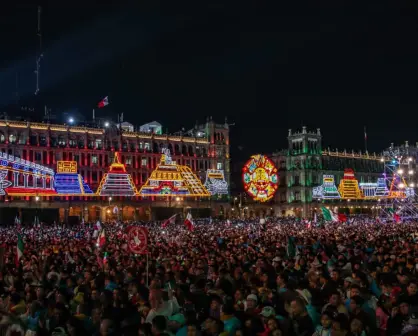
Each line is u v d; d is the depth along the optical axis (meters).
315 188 166.50
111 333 13.54
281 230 61.00
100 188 126.44
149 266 23.17
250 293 17.14
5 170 108.50
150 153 139.00
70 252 31.91
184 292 17.95
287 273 20.30
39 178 116.38
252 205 167.62
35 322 16.30
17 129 118.12
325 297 16.47
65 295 18.39
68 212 121.81
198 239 42.12
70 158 125.31
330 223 82.25
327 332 13.21
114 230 69.25
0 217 98.62
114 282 20.28
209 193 143.25
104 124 135.75
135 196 132.62
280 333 12.95
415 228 58.16
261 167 101.81
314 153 168.88
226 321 14.12
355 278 18.09
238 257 26.22
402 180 129.12
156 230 63.16
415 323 12.30
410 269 22.28
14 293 17.72
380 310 14.93
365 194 178.62
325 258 26.58
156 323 12.84
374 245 32.12
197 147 149.12
